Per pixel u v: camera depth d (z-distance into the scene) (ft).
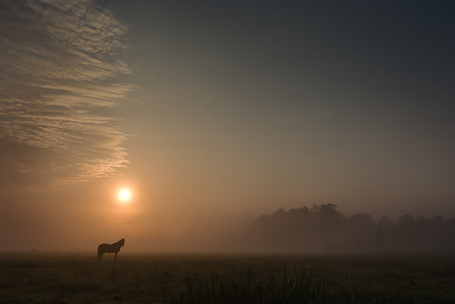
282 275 67.82
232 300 33.27
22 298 40.96
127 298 41.14
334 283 58.08
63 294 44.06
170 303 37.40
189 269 83.35
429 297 44.34
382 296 44.78
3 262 100.89
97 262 111.86
